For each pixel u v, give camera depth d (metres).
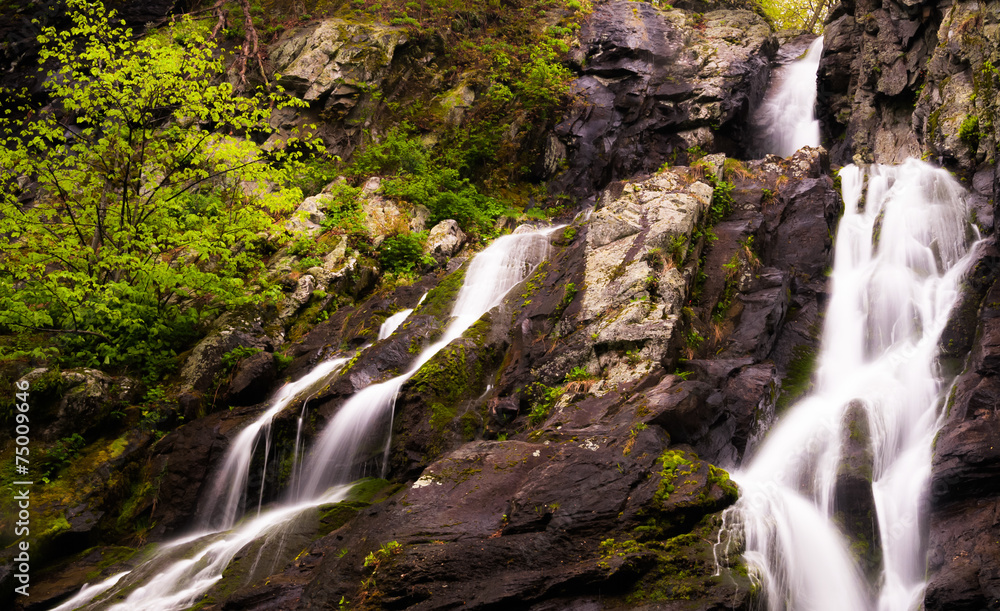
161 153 12.88
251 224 12.95
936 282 10.77
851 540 7.12
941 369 9.15
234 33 22.22
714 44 22.47
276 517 8.94
